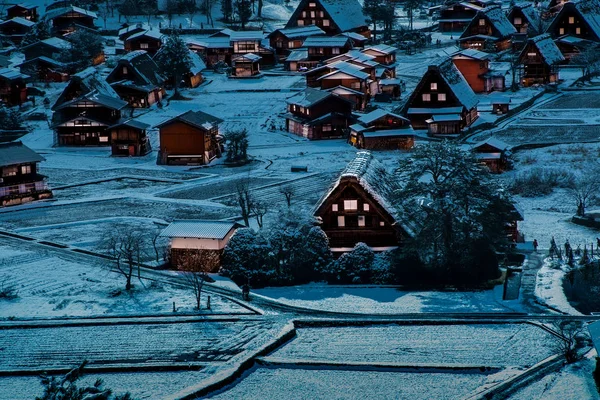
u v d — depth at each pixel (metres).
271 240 97.06
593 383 67.06
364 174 101.06
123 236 107.88
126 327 82.94
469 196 95.00
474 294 90.50
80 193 136.12
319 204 99.56
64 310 87.31
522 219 105.00
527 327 80.12
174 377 72.12
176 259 100.00
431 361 73.81
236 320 84.25
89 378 72.12
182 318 84.69
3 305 88.44
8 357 76.94
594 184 131.75
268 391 69.38
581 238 109.69
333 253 99.50
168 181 143.25
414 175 97.88
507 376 70.00
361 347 77.38
